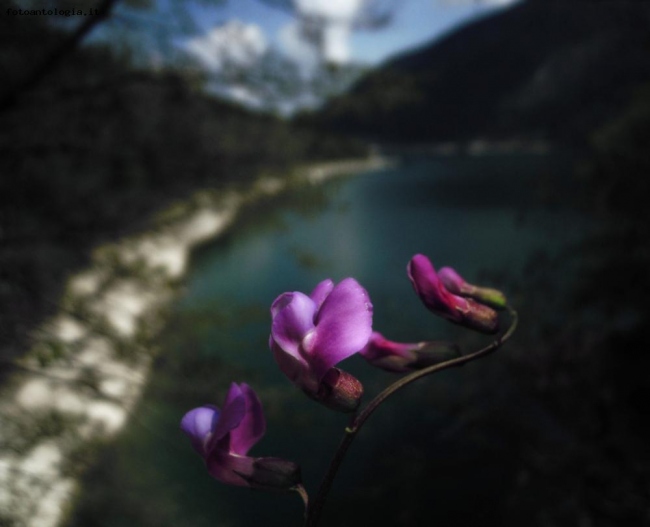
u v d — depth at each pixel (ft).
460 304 3.44
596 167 21.31
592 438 17.22
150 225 17.37
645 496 15.78
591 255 21.30
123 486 16.75
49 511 12.93
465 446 18.89
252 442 2.88
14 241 15.37
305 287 40.57
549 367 17.92
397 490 18.66
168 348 15.20
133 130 17.74
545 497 16.87
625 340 19.67
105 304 15.10
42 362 12.28
